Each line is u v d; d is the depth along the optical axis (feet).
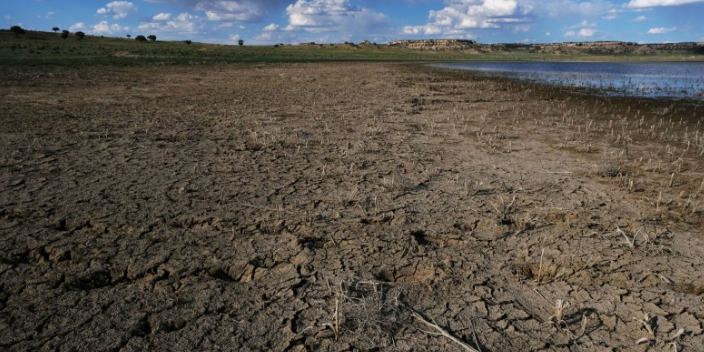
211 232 14.15
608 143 26.86
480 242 13.83
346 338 9.66
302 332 9.80
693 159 23.09
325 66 139.33
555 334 9.87
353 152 24.16
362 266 12.35
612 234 14.21
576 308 10.73
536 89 64.13
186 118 34.14
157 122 32.04
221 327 9.93
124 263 12.23
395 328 10.02
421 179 19.56
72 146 24.20
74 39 290.97
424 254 13.05
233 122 32.60
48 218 14.82
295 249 13.17
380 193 17.76
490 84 72.90
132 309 10.44
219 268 12.21
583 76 99.40
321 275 11.93
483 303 10.90
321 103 44.68
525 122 34.40
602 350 9.41
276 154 23.44
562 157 23.50
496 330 10.02
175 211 15.56
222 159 22.24
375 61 206.39
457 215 15.66
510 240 13.97
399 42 511.40
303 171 20.51
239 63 141.38
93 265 12.11
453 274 12.09
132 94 50.62
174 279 11.60
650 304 10.80
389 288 11.44
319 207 16.29
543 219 15.49
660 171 20.97
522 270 12.46
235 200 16.78
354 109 40.63
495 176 20.11
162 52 197.67
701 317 10.36
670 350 9.36
